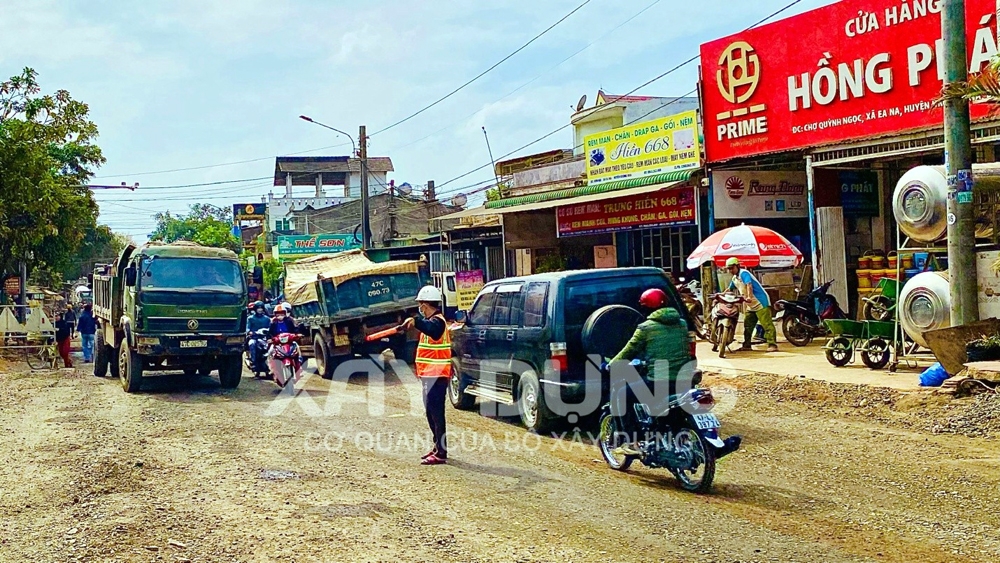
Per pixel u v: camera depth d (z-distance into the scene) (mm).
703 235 20016
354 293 16672
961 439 9070
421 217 52375
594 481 7859
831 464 8227
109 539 6227
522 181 28875
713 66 18656
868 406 10797
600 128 34000
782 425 10141
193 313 14805
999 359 10750
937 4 14297
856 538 6039
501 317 11000
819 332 16688
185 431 10938
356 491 7570
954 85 10914
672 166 20281
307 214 57656
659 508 6891
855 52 15688
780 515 6641
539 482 7828
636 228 21734
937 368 11125
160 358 15016
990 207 12055
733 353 15984
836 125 16141
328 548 5957
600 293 9945
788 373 12945
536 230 26281
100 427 11375
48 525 6730
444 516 6727
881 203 18781
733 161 18453
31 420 12156
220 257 15398
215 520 6707
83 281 48969
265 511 6949
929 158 18078
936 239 12203
